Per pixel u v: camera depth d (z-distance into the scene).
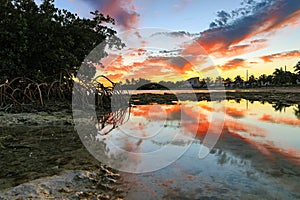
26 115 10.71
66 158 5.36
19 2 14.83
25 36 12.95
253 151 5.96
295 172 4.59
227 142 6.85
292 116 12.15
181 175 4.55
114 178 4.37
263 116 12.20
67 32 15.14
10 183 3.94
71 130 8.53
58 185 3.89
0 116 10.28
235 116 12.19
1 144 6.45
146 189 3.97
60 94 14.72
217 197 3.69
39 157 5.39
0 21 12.83
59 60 14.70
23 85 13.30
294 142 6.79
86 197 3.62
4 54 12.89
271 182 4.18
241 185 4.09
